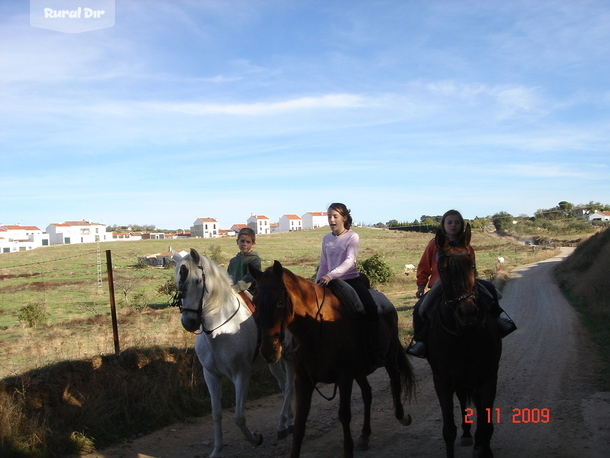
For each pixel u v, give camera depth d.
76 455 5.54
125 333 10.70
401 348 6.18
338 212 5.48
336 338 4.85
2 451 5.08
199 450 5.75
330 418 6.89
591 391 7.98
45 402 6.00
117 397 6.57
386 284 37.78
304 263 56.44
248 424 6.69
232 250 76.75
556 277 36.47
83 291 33.12
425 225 109.31
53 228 108.88
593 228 89.69
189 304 5.46
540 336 14.33
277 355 4.31
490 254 63.19
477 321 4.55
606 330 14.72
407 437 5.99
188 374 7.66
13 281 39.16
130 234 121.38
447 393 4.75
